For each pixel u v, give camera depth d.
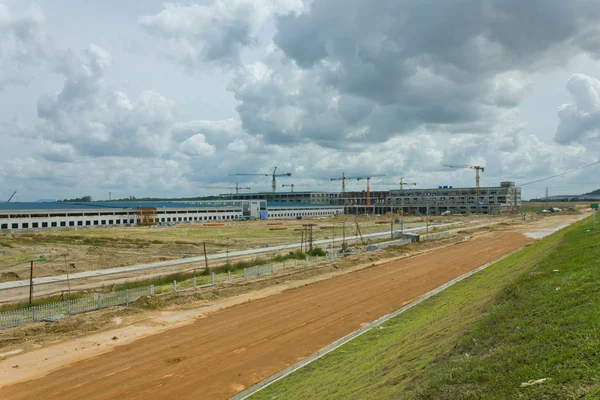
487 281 36.72
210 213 169.25
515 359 13.06
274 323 31.20
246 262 61.25
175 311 35.22
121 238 93.62
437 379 13.62
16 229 107.56
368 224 152.38
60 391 20.34
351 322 30.91
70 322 31.20
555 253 38.38
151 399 19.44
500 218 185.50
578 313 14.92
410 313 31.50
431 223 155.38
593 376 10.45
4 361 24.17
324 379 19.53
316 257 62.78
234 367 23.00
